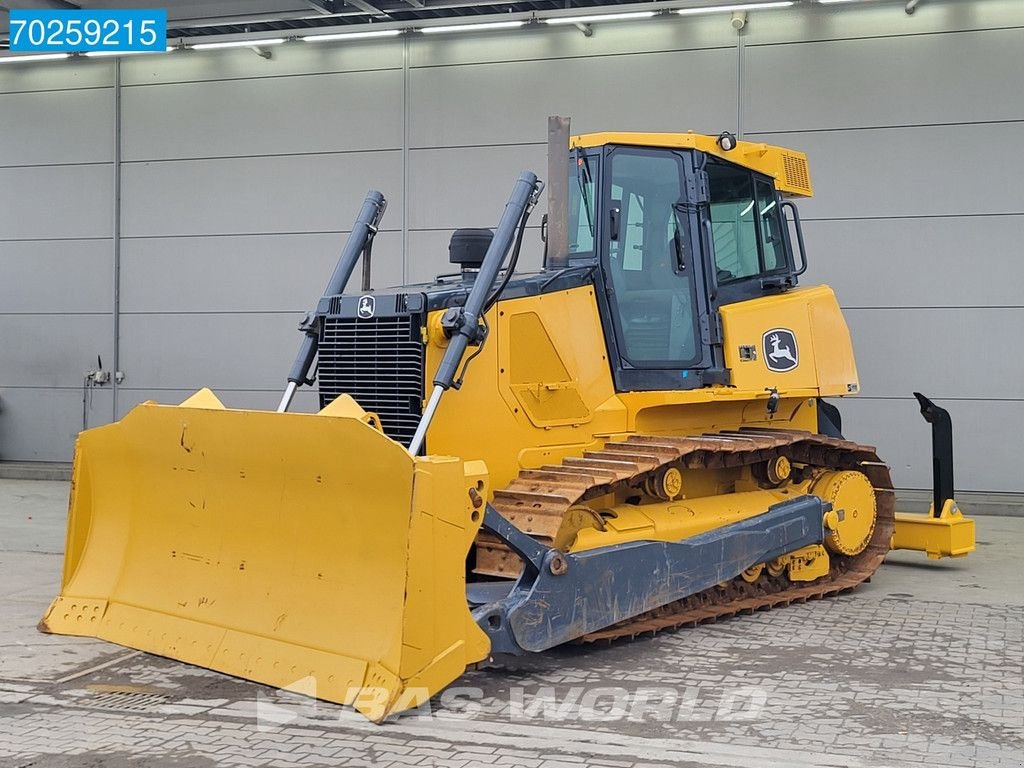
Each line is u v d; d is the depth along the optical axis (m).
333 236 13.35
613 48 12.24
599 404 6.61
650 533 6.38
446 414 5.88
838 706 5.05
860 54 11.60
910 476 11.65
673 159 6.93
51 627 6.14
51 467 14.19
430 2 12.34
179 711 4.92
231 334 13.82
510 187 12.65
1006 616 6.90
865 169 11.65
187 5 13.07
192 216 13.92
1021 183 11.29
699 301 6.95
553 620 5.44
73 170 14.41
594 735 4.64
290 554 5.29
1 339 14.74
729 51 11.91
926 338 11.58
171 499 5.82
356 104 13.18
